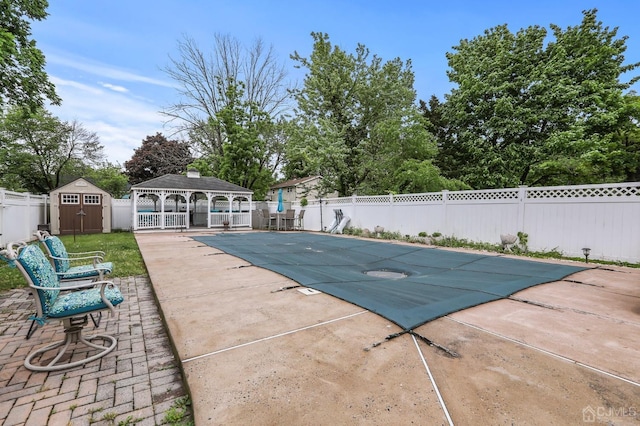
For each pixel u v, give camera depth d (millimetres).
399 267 6102
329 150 14938
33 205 12898
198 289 4277
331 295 3930
